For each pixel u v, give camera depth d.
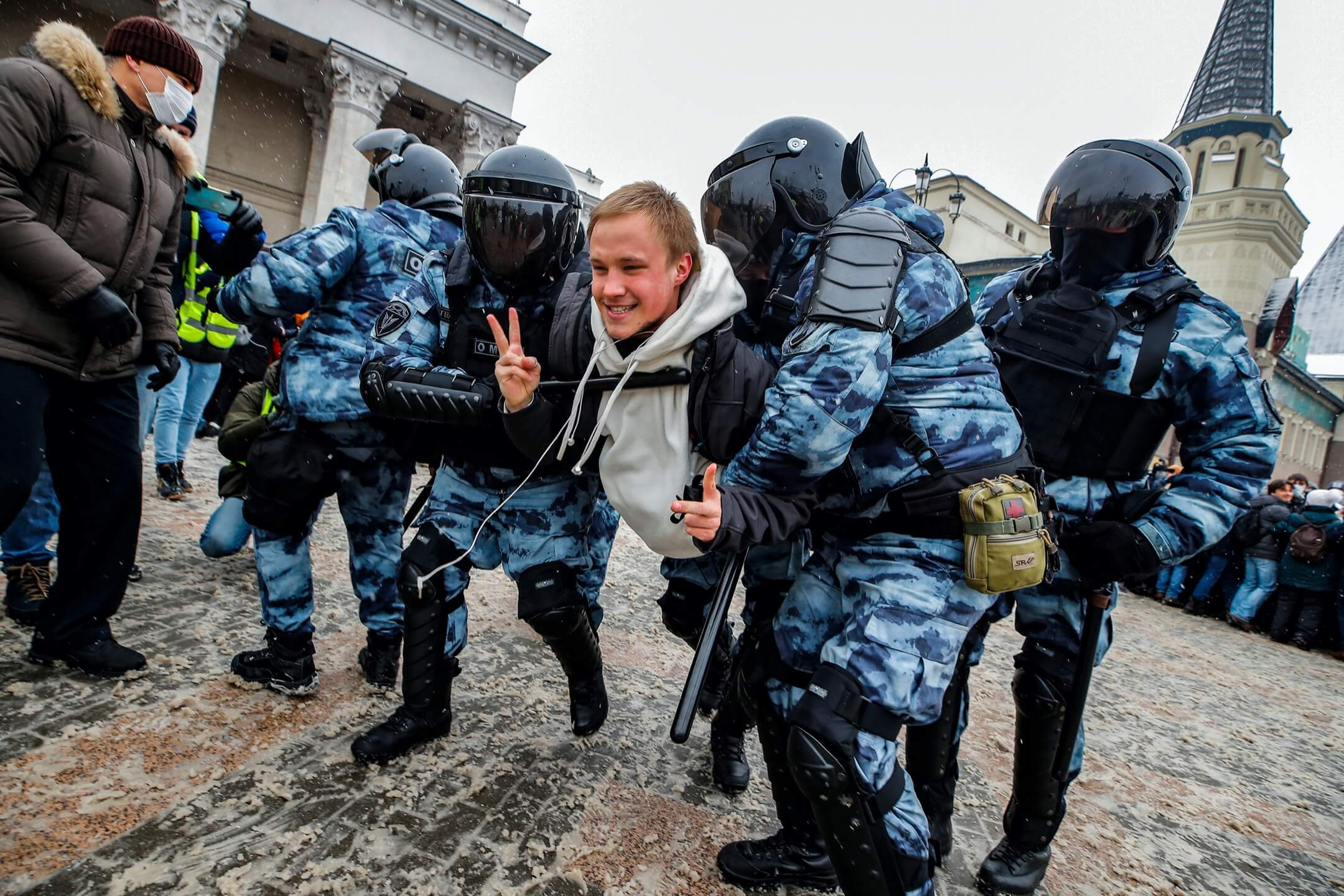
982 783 2.45
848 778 1.29
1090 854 2.11
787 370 1.31
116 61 2.07
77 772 1.67
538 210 1.66
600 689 2.23
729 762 2.09
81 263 1.88
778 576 2.03
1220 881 2.07
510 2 18.14
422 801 1.79
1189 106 31.55
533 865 1.62
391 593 2.34
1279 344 21.45
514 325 1.48
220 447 2.95
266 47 15.60
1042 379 1.84
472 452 1.82
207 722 1.97
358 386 2.01
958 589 1.41
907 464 1.40
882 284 1.31
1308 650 6.73
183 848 1.49
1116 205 1.77
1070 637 1.82
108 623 2.18
